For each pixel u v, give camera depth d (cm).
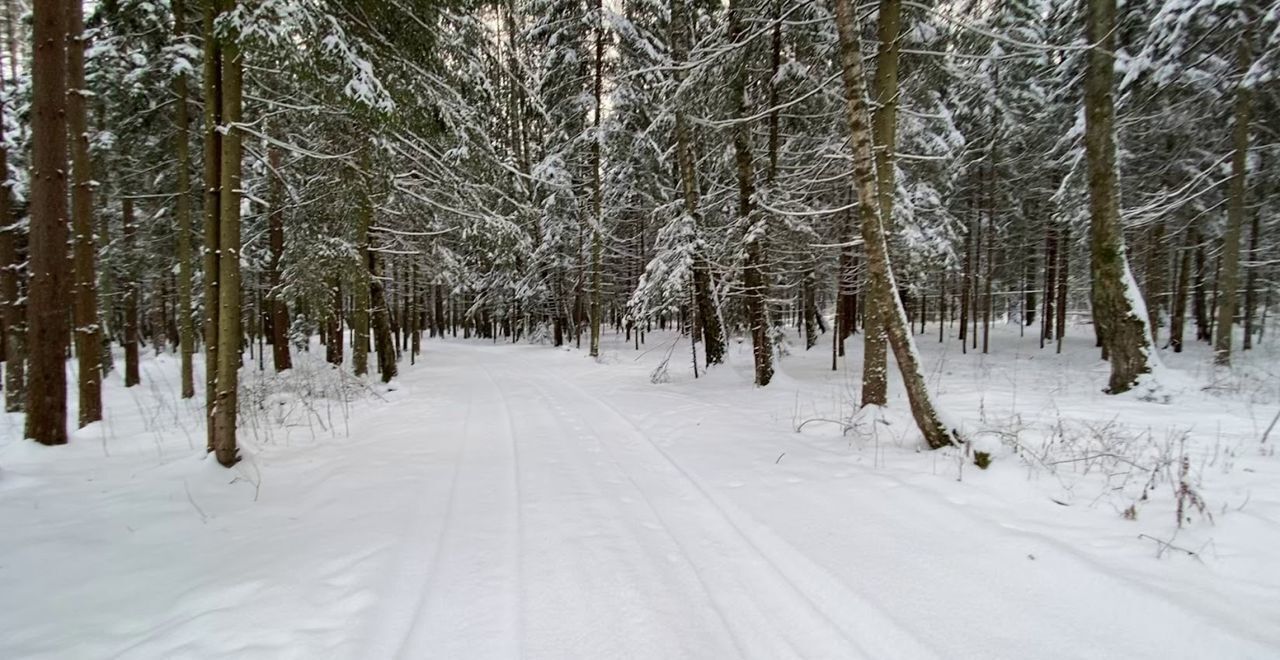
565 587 338
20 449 682
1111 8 893
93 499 515
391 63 745
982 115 1678
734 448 673
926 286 1764
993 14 884
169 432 816
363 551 393
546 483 552
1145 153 1485
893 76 805
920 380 602
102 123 1252
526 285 2875
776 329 1798
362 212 1263
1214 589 307
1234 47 1141
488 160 1040
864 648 275
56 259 714
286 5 510
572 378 1561
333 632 293
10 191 1122
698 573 356
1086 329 2759
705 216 1555
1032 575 335
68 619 313
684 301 1470
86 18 1070
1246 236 1714
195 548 405
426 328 5259
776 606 316
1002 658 264
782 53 1155
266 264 1700
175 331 2998
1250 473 468
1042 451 550
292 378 1348
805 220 1267
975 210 2131
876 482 512
